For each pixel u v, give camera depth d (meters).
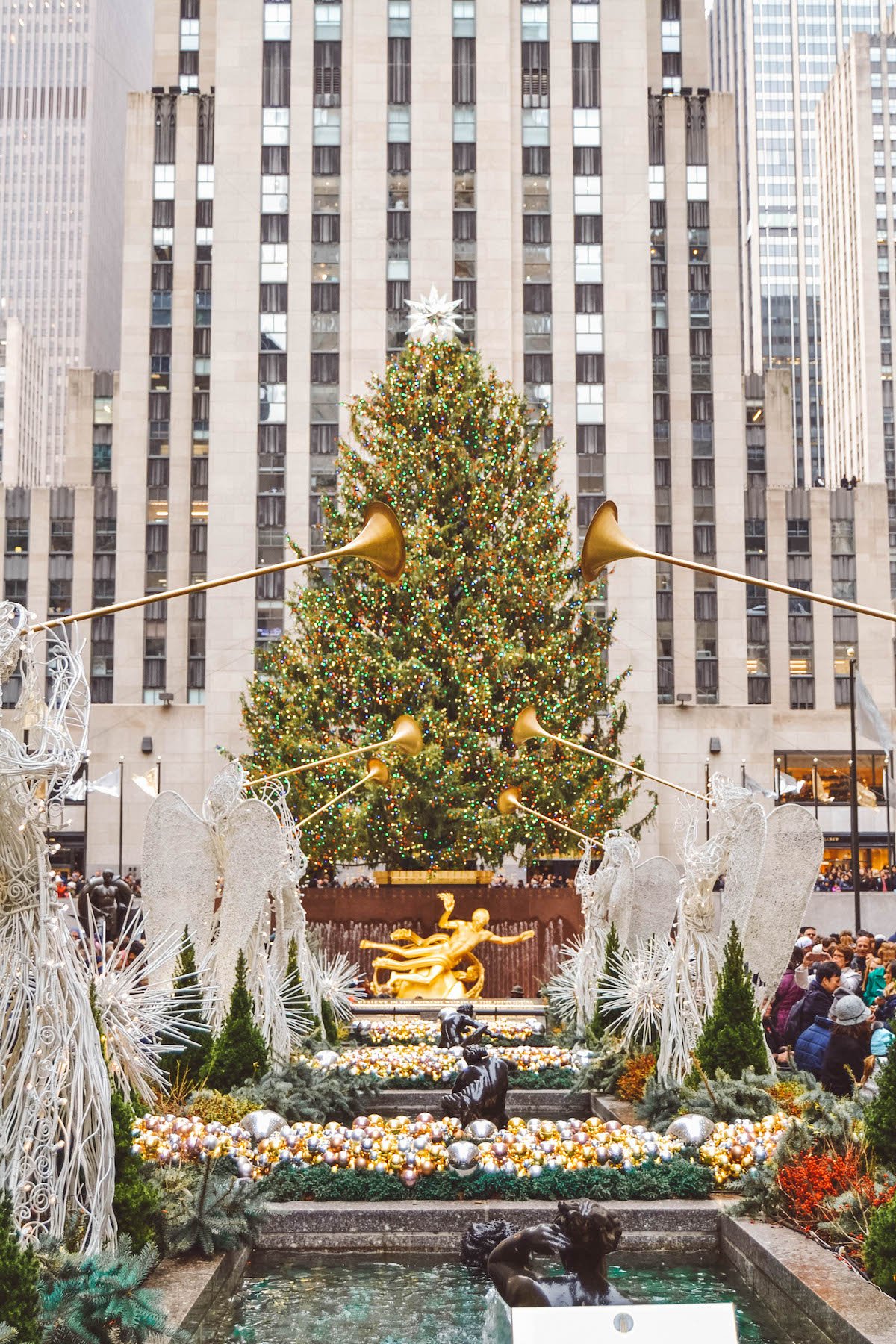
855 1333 6.96
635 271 64.56
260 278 64.44
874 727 31.78
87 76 176.88
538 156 65.38
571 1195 10.53
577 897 32.22
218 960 14.55
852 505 75.12
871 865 68.56
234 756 61.41
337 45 65.62
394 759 33.78
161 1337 6.68
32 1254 5.98
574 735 37.44
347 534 38.09
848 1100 10.70
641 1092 15.11
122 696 66.94
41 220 175.12
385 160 64.50
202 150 70.44
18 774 6.97
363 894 32.34
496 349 63.38
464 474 37.78
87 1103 7.37
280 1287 9.17
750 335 172.38
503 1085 12.40
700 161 70.06
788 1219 9.47
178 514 68.25
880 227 135.25
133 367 69.19
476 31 65.19
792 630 73.81
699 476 68.12
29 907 7.27
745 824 14.18
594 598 62.19
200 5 79.62
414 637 36.12
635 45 66.00
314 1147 11.12
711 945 14.18
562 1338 3.47
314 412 63.78
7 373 151.12
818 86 176.62
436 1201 10.50
